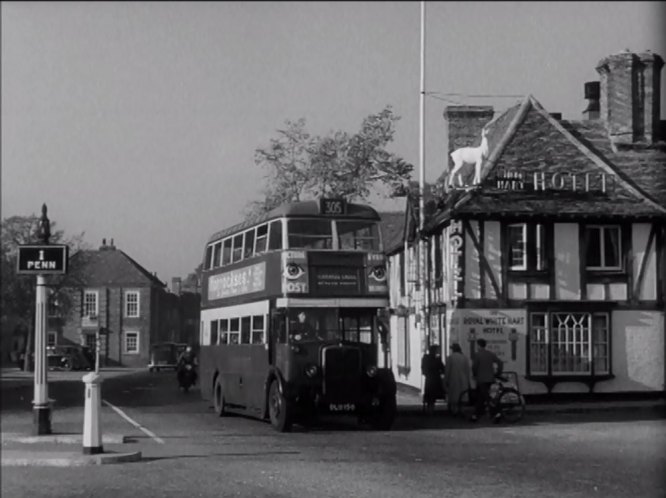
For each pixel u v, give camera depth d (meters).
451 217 30.78
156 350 68.56
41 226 19.59
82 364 71.38
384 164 37.62
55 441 18.73
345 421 24.89
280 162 37.94
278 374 21.56
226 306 26.44
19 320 65.00
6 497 11.95
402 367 40.78
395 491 12.05
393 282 44.06
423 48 33.38
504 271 30.89
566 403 30.30
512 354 30.67
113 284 82.25
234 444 18.52
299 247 22.00
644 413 27.39
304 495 11.79
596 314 31.09
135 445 18.17
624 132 34.34
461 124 36.72
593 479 13.13
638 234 31.59
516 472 13.98
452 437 20.08
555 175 31.84
